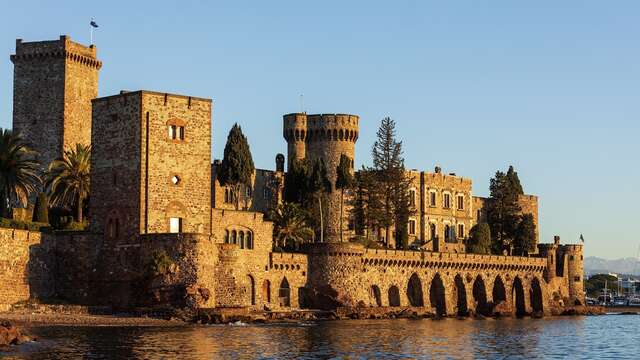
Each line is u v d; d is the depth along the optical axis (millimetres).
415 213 199750
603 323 173000
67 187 146250
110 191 134125
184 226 134375
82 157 147625
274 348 98000
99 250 133000
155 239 128375
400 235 188250
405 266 173000
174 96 134375
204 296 127000
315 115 189125
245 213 148875
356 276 160750
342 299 157000
